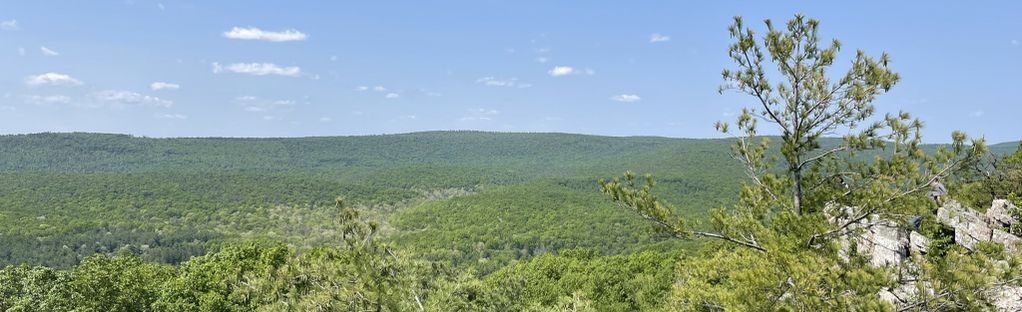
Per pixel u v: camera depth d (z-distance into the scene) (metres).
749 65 17.14
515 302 25.92
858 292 13.23
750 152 17.75
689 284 17.41
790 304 14.02
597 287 48.69
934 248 20.33
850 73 16.08
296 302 19.89
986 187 30.17
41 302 31.45
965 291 12.76
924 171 15.00
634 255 63.38
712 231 17.61
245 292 23.45
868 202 15.42
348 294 18.92
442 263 22.80
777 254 14.16
